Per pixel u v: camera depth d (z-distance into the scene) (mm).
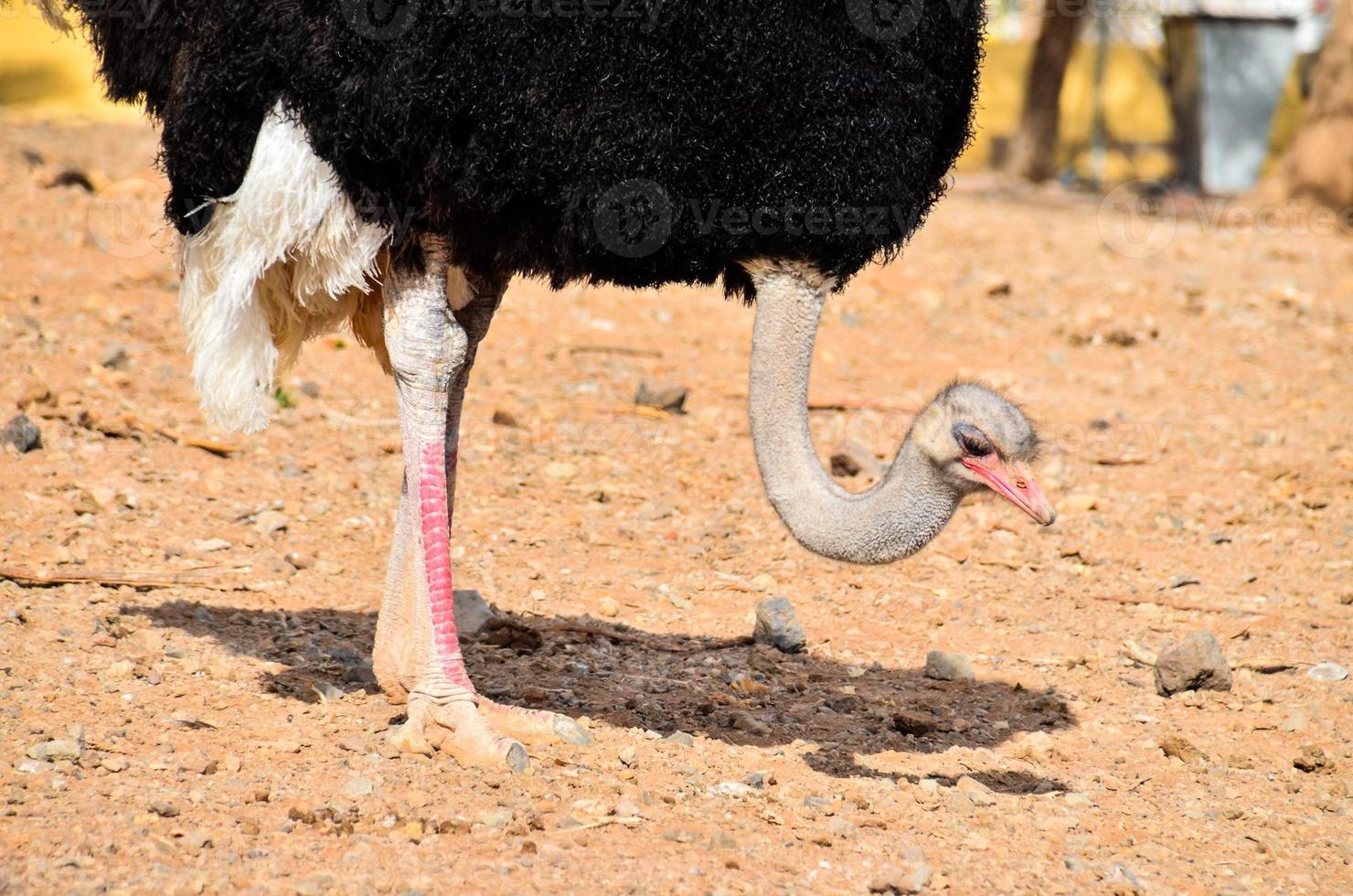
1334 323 50750
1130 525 32906
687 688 23000
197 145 18281
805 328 18594
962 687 24109
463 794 18109
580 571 28188
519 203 18219
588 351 42438
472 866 16312
